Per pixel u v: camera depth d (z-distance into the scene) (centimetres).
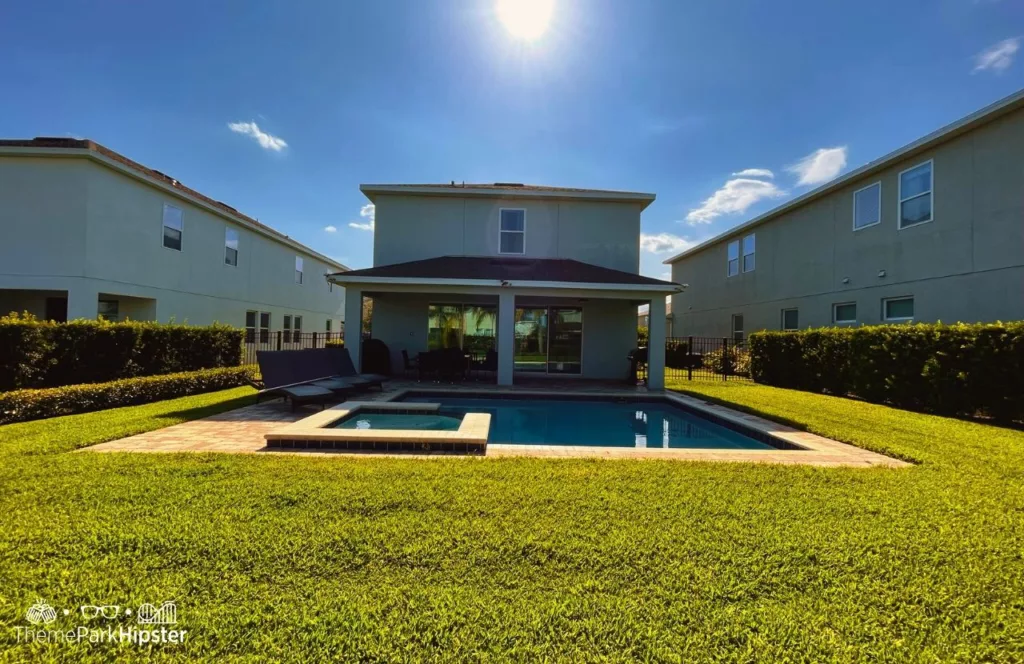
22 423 644
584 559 279
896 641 214
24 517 318
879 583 259
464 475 433
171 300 1477
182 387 968
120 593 239
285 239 2214
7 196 1150
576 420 908
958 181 1072
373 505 353
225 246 1770
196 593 240
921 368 902
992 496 398
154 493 368
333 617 223
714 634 217
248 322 1958
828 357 1160
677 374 1731
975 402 802
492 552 285
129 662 195
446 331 1459
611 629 219
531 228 1454
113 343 896
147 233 1370
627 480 427
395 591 245
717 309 2278
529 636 213
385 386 1126
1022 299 946
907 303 1223
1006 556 290
